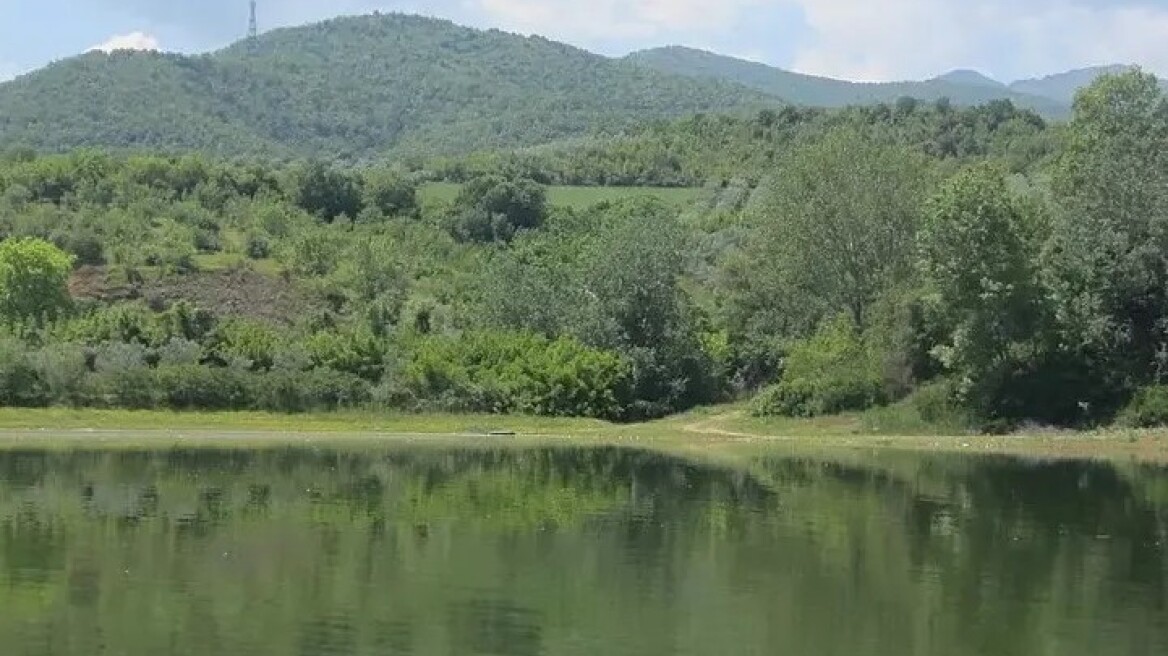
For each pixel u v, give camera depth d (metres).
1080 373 61.53
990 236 60.34
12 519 31.17
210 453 50.94
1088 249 62.44
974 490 40.44
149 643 19.72
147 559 26.17
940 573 26.27
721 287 94.62
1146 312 62.22
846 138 80.81
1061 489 40.97
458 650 19.56
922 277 65.88
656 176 176.25
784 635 20.91
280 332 83.94
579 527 31.55
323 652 19.34
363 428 67.12
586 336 80.44
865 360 68.94
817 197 79.12
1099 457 52.41
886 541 30.09
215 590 23.34
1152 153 65.56
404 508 34.44
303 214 131.75
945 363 62.09
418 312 92.25
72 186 126.50
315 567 25.64
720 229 125.50
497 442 61.28
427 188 170.25
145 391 67.25
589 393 75.69
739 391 82.88
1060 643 20.81
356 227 132.62
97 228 108.31
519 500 36.72
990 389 62.12
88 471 42.59
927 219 62.44
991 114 167.12
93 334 76.25
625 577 25.23
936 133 158.38
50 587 23.36
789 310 84.50
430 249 125.69
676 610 22.45
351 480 41.47
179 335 76.38
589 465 48.66
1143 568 27.09
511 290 86.19
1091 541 30.45
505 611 22.11
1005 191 62.09
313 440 60.12
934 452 54.88
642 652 19.69
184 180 135.12
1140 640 21.09
